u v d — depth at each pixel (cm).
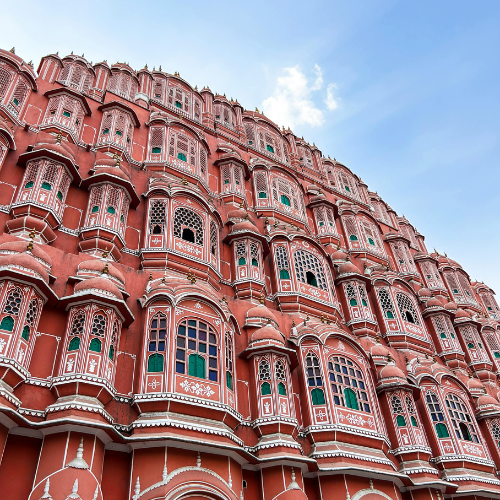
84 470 1066
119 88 2761
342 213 3141
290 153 3472
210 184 2541
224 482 1272
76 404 1155
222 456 1320
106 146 2155
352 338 1914
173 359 1380
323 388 1708
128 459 1227
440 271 3766
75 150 1938
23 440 1120
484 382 2894
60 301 1334
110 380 1291
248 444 1483
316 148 3753
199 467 1250
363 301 2469
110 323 1338
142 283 1619
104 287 1369
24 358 1203
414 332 2605
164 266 1762
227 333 1609
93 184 1841
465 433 2133
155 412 1284
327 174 3644
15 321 1202
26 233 1521
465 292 3747
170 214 1917
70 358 1251
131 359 1416
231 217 2323
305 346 1811
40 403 1184
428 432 2047
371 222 3275
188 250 1872
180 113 2900
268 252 2238
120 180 1844
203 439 1262
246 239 2161
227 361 1545
